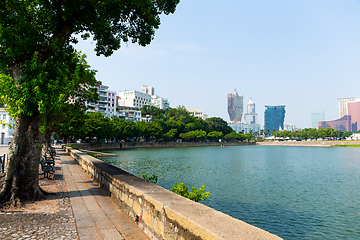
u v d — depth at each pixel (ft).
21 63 23.03
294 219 45.11
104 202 24.22
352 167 128.06
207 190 67.62
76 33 30.45
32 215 18.84
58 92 22.85
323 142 501.15
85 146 222.69
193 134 425.28
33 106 22.53
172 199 14.56
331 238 37.11
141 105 562.66
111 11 27.96
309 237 37.63
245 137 582.76
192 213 11.44
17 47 21.34
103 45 33.40
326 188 72.33
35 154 23.75
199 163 140.36
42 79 22.12
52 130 86.43
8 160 22.54
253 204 54.29
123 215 19.99
